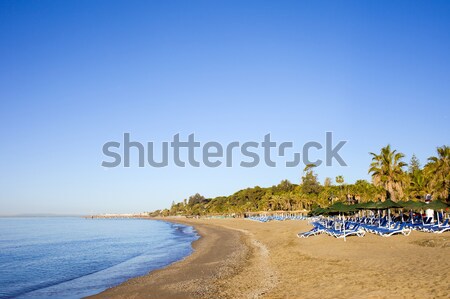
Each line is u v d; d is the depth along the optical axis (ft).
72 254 128.98
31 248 152.05
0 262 111.04
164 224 435.53
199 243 152.87
